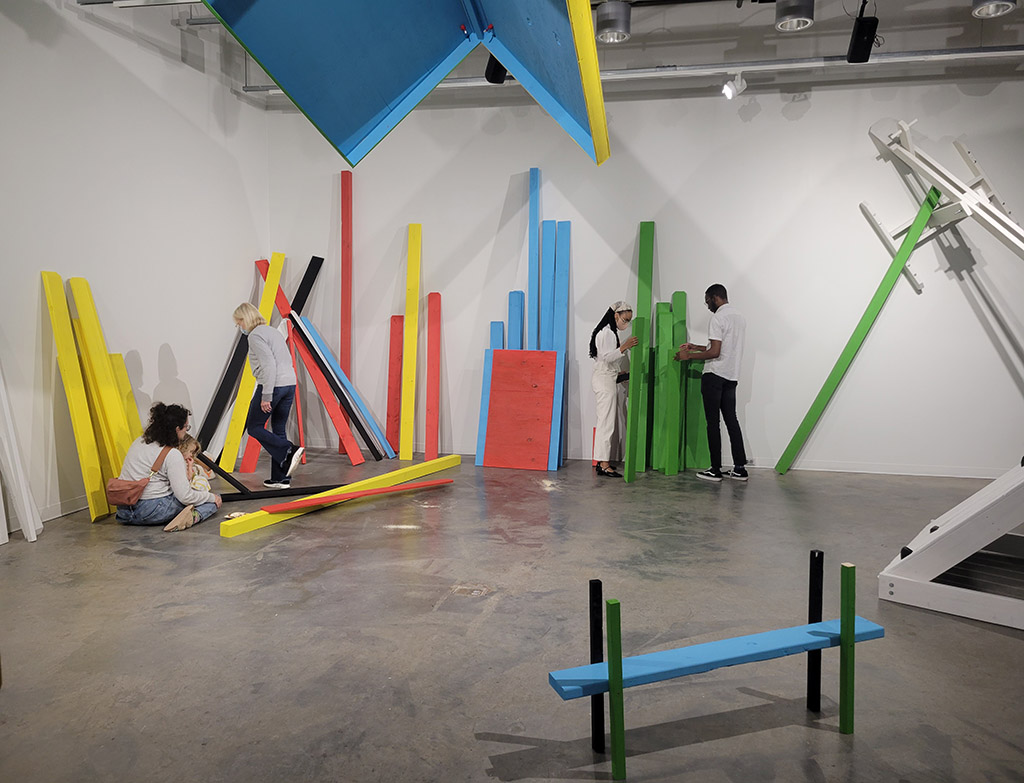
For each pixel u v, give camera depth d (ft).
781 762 7.30
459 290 24.13
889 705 8.40
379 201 24.43
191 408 21.53
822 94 21.65
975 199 19.45
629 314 20.36
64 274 16.99
